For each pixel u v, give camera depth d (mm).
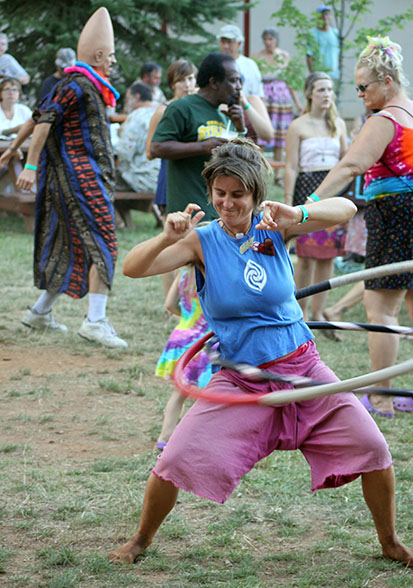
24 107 26062
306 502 8422
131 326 15961
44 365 13344
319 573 6980
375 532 7809
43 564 7062
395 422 11133
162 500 6910
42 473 9031
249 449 6691
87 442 10109
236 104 11758
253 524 7941
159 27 34438
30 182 13852
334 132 15930
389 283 10969
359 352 14672
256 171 6574
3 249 22531
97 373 12984
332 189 10133
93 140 14141
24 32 31516
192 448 6613
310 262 15844
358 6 27391
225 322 6887
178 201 11969
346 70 34750
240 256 6781
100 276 14383
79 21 32219
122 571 6980
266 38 31891
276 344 6867
